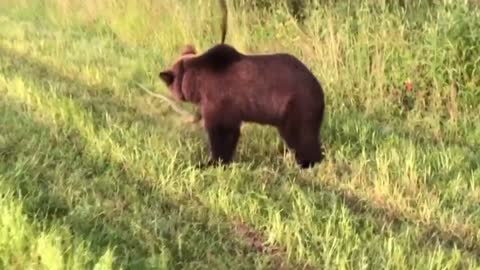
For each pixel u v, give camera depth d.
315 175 10.32
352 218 8.96
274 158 11.02
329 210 9.27
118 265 7.64
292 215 9.05
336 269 8.01
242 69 10.07
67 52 15.91
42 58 15.50
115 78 14.20
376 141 11.27
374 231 8.88
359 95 13.14
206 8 16.44
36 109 12.28
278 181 10.18
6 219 8.03
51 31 18.16
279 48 14.77
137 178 10.11
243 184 9.98
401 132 11.81
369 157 10.82
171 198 9.66
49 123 11.70
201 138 11.56
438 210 9.31
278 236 8.62
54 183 9.63
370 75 13.16
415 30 13.38
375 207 9.57
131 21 17.33
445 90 12.43
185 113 12.30
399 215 9.38
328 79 13.30
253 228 8.98
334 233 8.62
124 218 8.86
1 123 11.48
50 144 10.90
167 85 10.76
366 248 8.30
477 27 12.40
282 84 9.91
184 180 10.00
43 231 8.02
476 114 12.12
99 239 8.20
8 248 7.80
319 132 10.34
